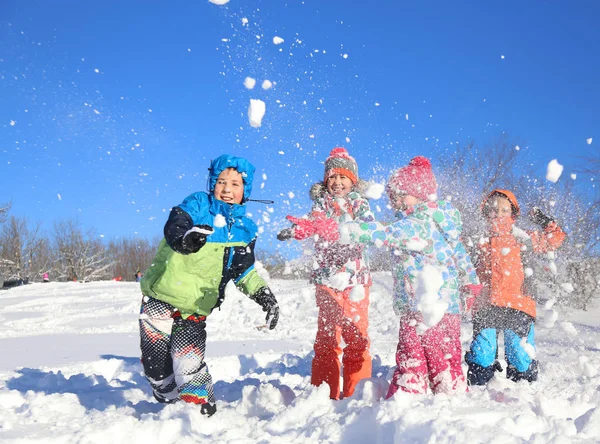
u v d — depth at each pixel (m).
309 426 3.07
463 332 8.42
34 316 14.59
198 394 3.50
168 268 3.51
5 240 49.22
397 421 2.76
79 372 5.84
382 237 3.66
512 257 4.81
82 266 49.72
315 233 3.77
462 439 2.48
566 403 3.35
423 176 3.92
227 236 3.68
